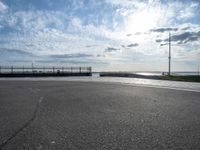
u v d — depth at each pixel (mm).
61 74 38344
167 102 8531
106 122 5363
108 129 4742
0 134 4371
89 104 8023
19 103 8258
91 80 24000
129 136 4250
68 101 8750
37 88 14289
